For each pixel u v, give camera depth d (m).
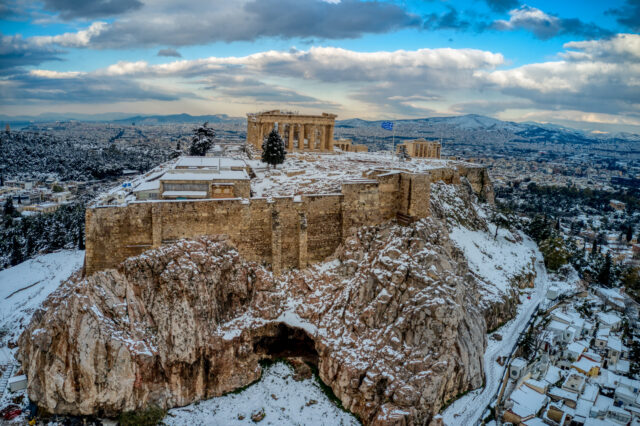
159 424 46.25
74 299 47.88
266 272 57.34
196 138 115.75
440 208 76.50
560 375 67.31
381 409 46.28
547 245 101.25
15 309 78.81
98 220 50.56
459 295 54.22
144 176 81.06
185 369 49.06
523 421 52.50
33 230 125.81
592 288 99.94
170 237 53.38
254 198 56.81
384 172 64.69
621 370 73.38
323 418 47.56
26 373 52.28
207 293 51.28
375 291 54.25
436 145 152.62
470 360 52.72
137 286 50.44
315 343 53.28
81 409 46.28
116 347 46.19
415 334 49.91
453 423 47.53
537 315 75.94
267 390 51.28
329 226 61.44
